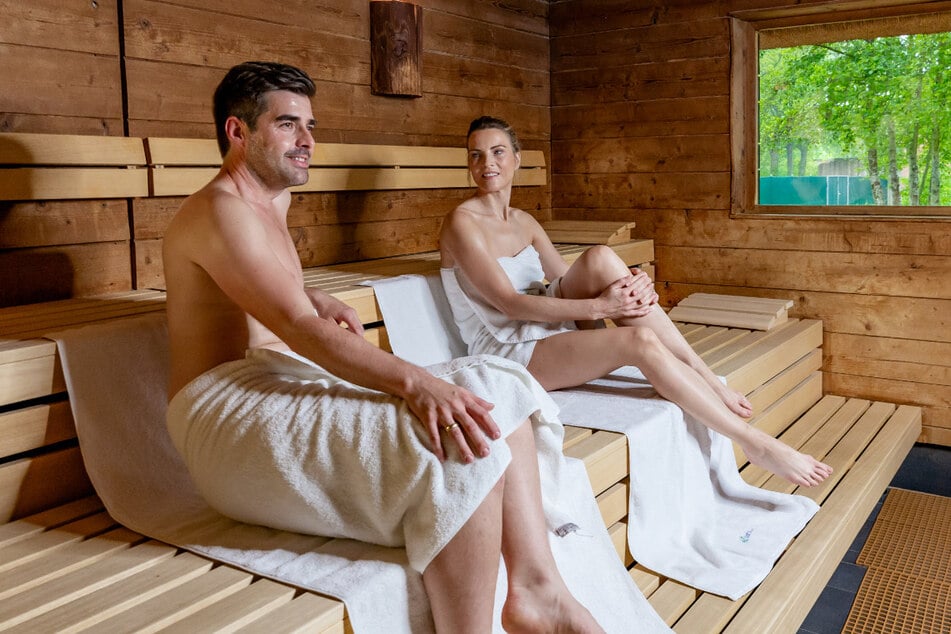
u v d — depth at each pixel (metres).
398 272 2.86
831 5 3.53
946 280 3.42
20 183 2.18
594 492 1.93
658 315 2.39
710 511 2.32
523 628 1.40
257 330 1.75
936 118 3.47
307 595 1.34
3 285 2.25
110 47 2.45
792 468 2.17
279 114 1.71
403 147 3.39
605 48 4.12
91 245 2.44
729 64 3.79
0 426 1.69
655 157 4.05
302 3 3.00
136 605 1.34
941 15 3.38
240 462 1.51
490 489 1.36
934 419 3.52
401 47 3.32
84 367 1.81
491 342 2.47
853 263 3.62
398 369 1.45
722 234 3.93
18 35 2.22
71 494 1.84
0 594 1.37
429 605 1.44
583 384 2.51
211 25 2.71
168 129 2.61
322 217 3.14
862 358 3.65
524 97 4.14
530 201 4.23
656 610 1.87
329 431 1.45
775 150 3.87
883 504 2.92
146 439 1.87
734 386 2.77
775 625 1.86
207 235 1.58
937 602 2.22
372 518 1.44
